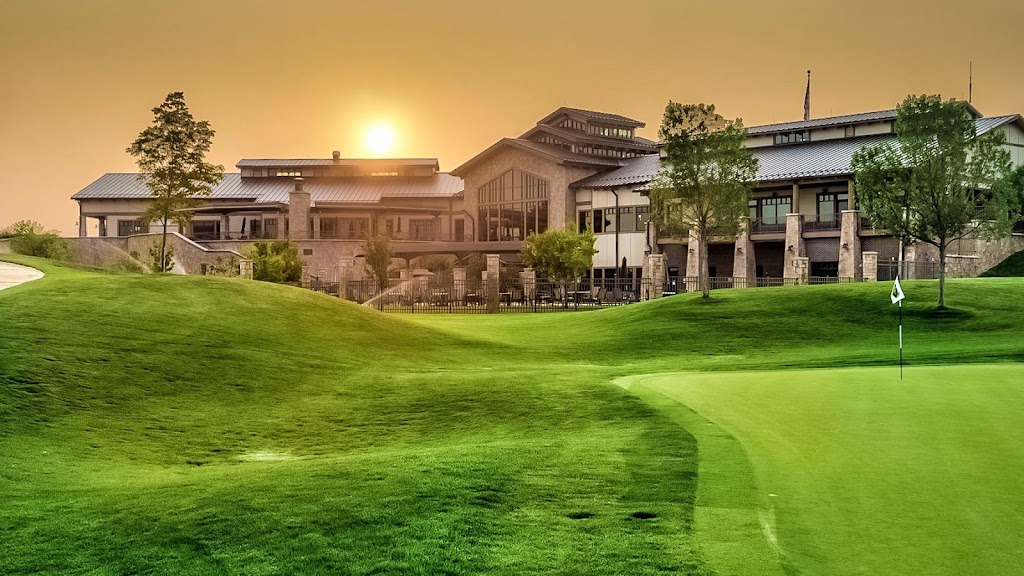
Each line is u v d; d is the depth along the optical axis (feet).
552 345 117.08
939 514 29.43
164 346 79.15
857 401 50.44
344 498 34.35
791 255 210.38
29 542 31.42
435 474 37.83
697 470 36.40
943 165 124.57
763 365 88.69
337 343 96.63
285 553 29.04
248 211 315.37
